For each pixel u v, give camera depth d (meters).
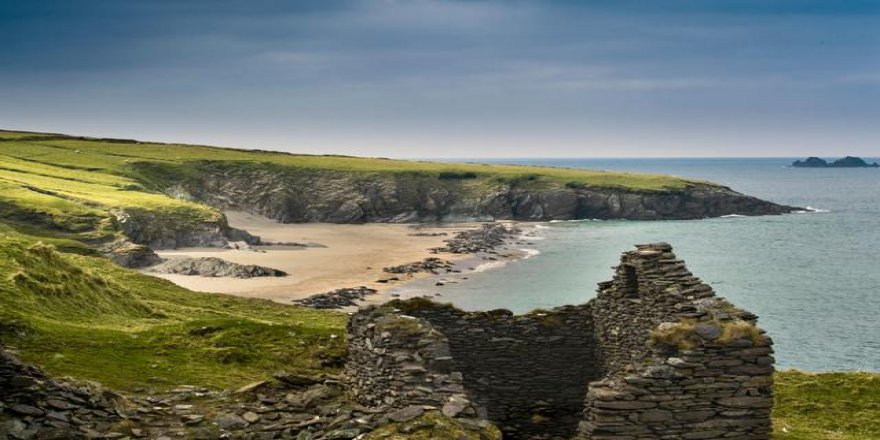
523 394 27.06
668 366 17.59
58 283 38.84
